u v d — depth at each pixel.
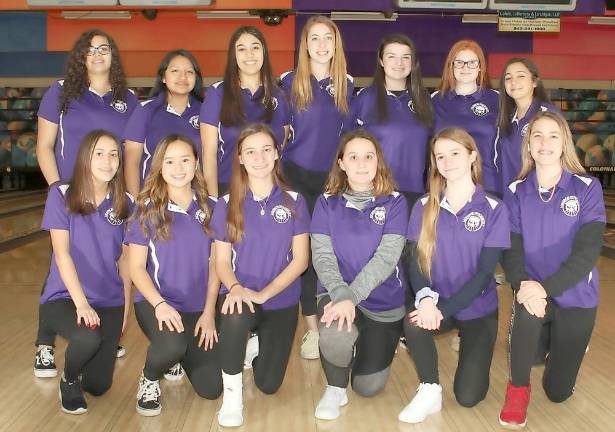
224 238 2.10
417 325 2.02
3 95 11.47
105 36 2.50
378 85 2.53
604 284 4.00
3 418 2.01
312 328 2.62
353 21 7.52
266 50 2.44
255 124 2.10
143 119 2.54
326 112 2.49
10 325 3.04
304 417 2.03
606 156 11.23
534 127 2.06
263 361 2.17
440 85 2.72
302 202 2.17
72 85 2.48
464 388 2.07
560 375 2.10
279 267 2.14
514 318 1.97
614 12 5.88
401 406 2.12
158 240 2.08
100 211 2.15
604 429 1.94
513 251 2.08
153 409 2.04
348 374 2.09
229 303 1.99
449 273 2.09
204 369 2.14
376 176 2.14
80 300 2.05
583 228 2.03
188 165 2.08
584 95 11.12
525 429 1.94
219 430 1.93
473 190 2.08
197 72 2.64
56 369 2.41
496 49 7.70
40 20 7.43
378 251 2.09
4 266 4.66
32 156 11.60
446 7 5.79
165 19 7.48
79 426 1.96
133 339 2.86
